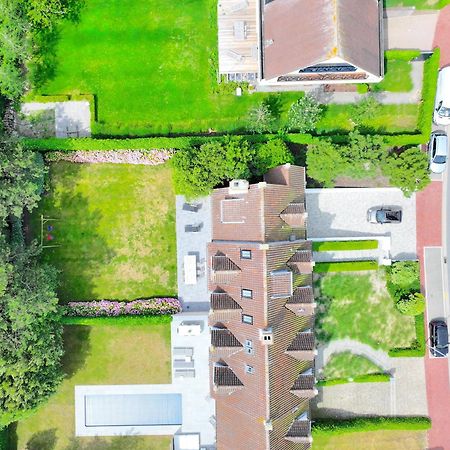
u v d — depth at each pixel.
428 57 47.66
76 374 49.44
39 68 48.38
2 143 43.09
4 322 41.31
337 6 37.78
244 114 48.38
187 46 48.12
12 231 47.34
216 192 43.72
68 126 48.56
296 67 40.19
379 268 49.00
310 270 41.53
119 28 48.22
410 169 44.72
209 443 49.06
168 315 48.16
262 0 42.81
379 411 49.53
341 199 48.50
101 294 49.28
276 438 39.50
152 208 49.00
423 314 48.94
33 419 49.69
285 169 42.59
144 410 49.53
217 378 41.50
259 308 38.59
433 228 48.97
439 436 49.59
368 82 46.03
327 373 49.12
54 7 45.97
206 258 48.88
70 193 49.03
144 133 48.44
